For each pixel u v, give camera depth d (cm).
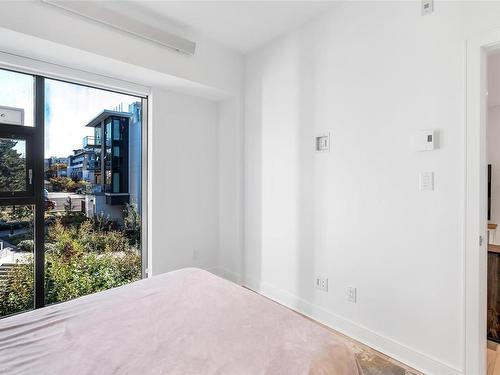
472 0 150
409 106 175
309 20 234
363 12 198
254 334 108
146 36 223
